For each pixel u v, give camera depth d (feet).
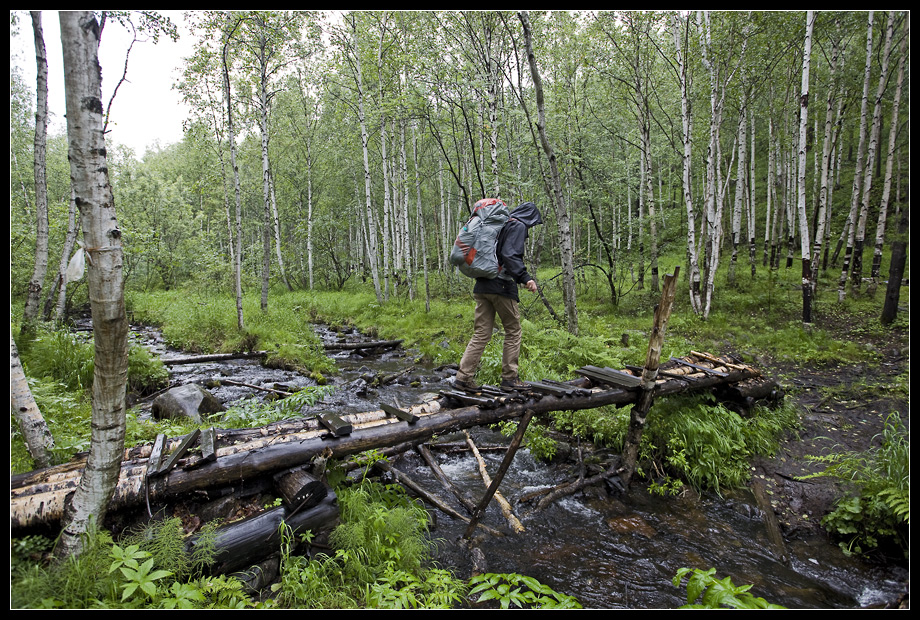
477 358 15.11
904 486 12.31
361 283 81.41
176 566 8.47
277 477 11.28
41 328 25.16
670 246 67.67
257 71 45.39
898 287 33.22
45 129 25.64
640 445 17.13
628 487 15.87
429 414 14.07
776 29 38.65
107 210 7.54
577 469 16.96
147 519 9.60
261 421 16.40
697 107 50.62
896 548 12.14
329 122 75.36
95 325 7.89
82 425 15.01
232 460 10.77
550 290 57.00
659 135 65.21
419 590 10.09
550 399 14.98
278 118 75.51
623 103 52.08
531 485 16.12
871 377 24.81
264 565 9.87
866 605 10.39
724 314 40.19
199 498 10.54
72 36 6.81
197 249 74.43
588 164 51.08
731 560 12.18
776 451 17.69
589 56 45.60
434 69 36.40
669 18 40.83
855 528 12.76
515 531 13.29
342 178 80.18
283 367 32.07
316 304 61.31
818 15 37.58
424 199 87.15
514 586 10.89
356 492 12.27
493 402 14.10
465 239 14.11
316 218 79.41
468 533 12.93
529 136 48.39
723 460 16.30
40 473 9.62
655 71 49.73
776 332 33.71
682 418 17.69
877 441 17.83
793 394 23.02
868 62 40.34
